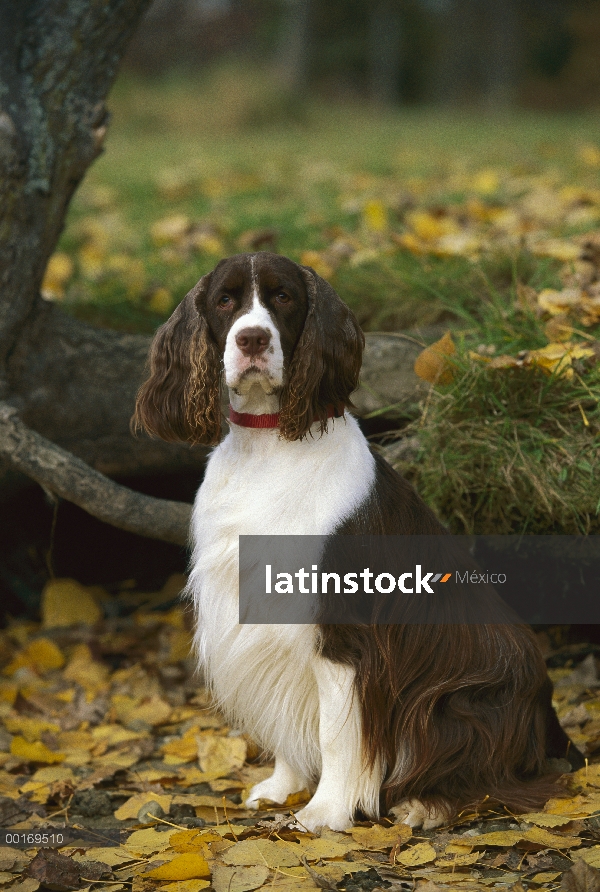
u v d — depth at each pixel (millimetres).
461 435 3428
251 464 2658
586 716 3221
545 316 3883
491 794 2635
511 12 32469
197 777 3020
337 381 2641
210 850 2447
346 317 2658
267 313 2510
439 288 4566
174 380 2748
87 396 4012
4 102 3664
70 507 4504
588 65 32719
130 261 6355
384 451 3588
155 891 2264
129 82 20000
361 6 34000
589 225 5656
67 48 3750
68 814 2838
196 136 16750
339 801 2637
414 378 3908
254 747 3227
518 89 32656
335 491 2598
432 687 2645
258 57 30578
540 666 2793
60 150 3781
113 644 4148
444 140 12922
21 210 3680
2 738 3338
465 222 6301
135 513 3432
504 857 2383
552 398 3461
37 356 3924
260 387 2568
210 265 5566
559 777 2762
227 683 2750
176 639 4043
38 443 3361
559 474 3285
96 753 3248
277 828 2584
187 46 30953
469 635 2707
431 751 2623
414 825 2629
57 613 4379
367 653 2580
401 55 34719
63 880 2311
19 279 3715
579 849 2398
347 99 30406
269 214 7066
